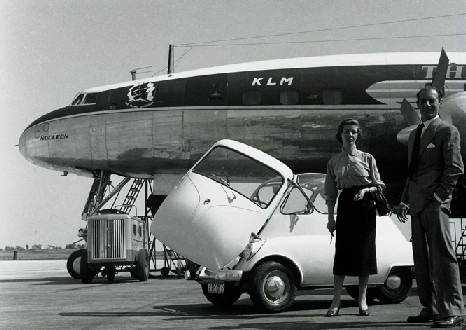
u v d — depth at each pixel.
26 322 7.31
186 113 19.20
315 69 18.89
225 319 7.37
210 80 19.28
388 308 8.60
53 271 29.45
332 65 18.91
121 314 8.17
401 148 18.34
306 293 12.00
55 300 11.01
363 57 19.09
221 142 8.51
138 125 19.58
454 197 15.69
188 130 19.19
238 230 8.04
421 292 6.56
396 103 18.28
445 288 6.12
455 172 6.07
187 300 10.66
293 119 18.59
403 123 18.23
